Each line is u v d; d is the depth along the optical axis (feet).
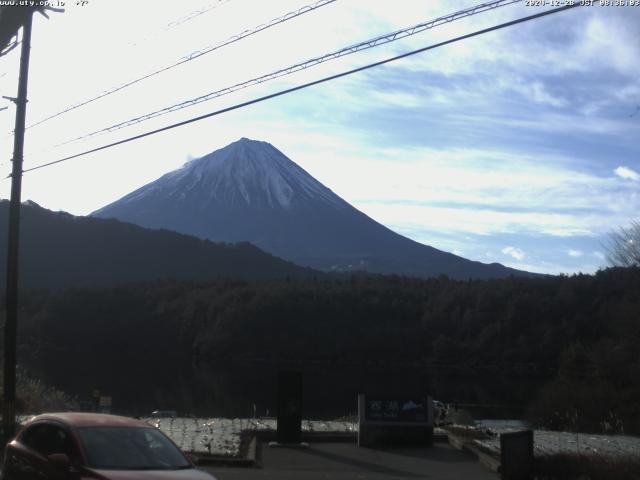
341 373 256.52
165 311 327.47
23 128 59.16
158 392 195.62
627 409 107.34
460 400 176.35
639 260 164.35
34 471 27.89
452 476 47.44
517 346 250.78
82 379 214.07
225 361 293.23
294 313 305.94
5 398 56.85
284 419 57.88
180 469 27.20
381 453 56.18
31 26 58.75
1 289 252.83
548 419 112.78
